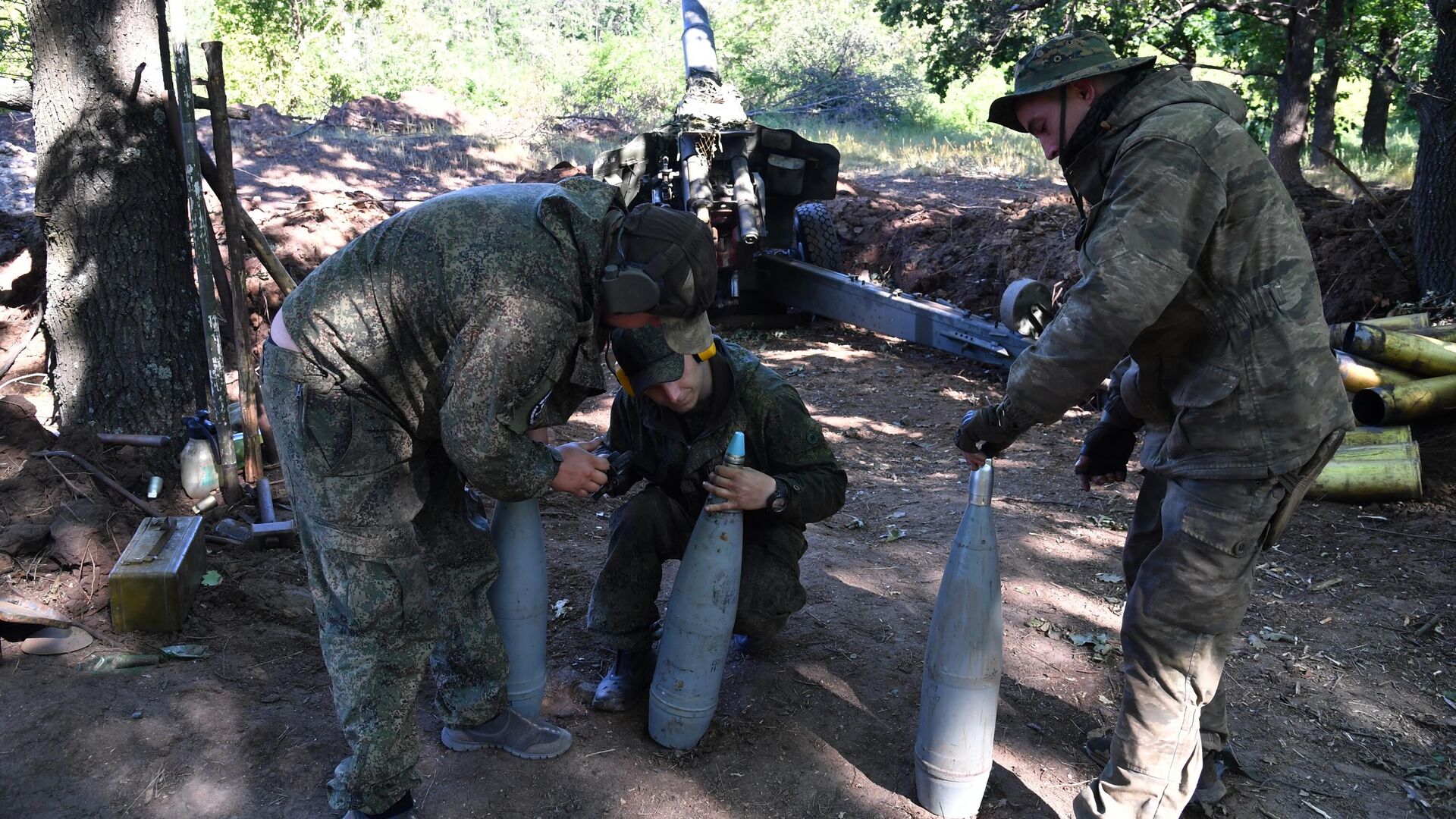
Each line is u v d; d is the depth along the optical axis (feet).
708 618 9.50
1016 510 17.13
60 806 8.74
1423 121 25.14
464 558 9.36
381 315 7.73
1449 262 24.82
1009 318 13.42
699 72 32.01
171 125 15.88
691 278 7.69
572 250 7.59
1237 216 7.72
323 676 10.84
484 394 7.43
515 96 96.22
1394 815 9.52
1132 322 7.54
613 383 26.08
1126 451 10.33
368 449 7.98
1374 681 11.85
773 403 10.00
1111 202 7.77
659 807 9.17
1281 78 51.88
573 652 11.77
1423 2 57.36
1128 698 8.45
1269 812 9.48
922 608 13.21
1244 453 7.88
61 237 15.53
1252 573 8.21
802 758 9.93
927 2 58.29
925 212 38.93
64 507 12.73
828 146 32.45
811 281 31.14
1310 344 7.82
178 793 8.99
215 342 14.30
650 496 10.41
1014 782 9.70
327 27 83.35
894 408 24.63
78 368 15.81
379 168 52.31
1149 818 8.43
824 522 16.60
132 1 15.33
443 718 9.69
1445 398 18.12
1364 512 16.88
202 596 12.02
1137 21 50.39
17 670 10.40
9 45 29.27
